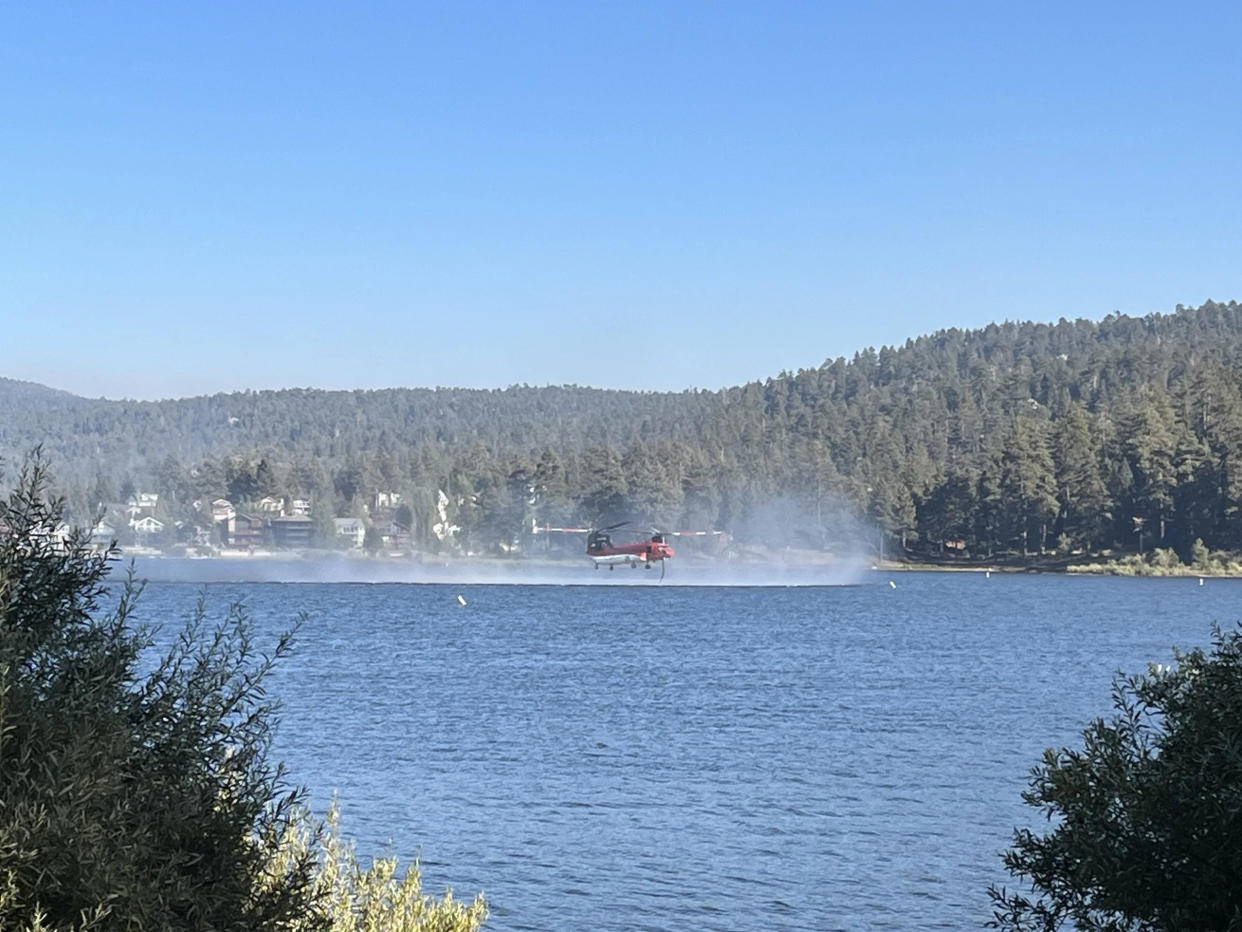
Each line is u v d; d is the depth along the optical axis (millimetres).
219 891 7875
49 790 6723
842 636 86062
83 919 6488
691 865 24672
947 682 57406
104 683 7793
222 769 8555
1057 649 76438
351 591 142000
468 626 93062
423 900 12508
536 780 32688
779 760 36000
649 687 54469
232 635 9336
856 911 22031
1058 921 11453
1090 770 10148
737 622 99750
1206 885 9156
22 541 8500
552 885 23344
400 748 37469
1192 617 108312
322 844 12430
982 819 28609
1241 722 9352
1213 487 189500
